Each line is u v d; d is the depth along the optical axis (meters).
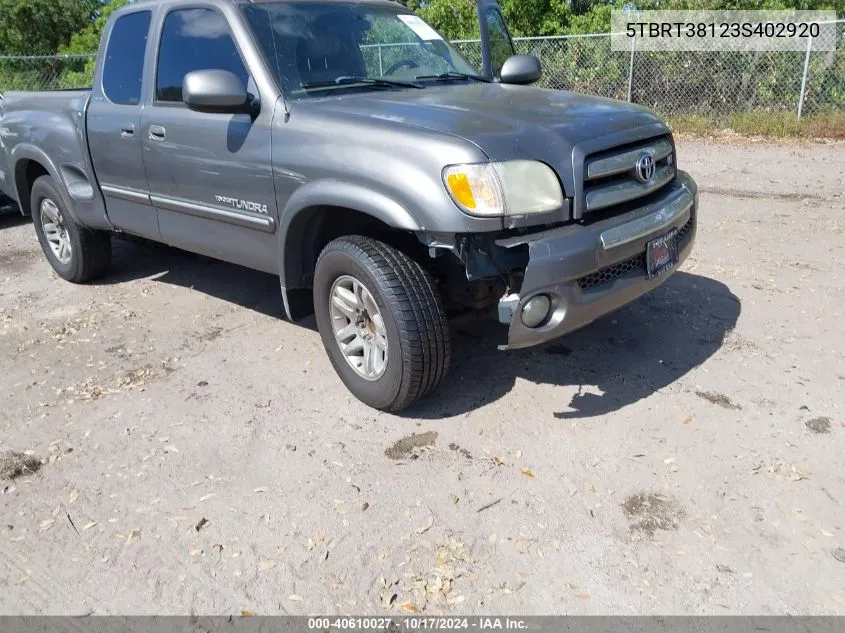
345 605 2.55
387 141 3.23
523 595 2.55
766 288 5.15
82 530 2.98
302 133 3.55
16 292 5.77
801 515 2.87
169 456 3.45
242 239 4.14
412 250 3.66
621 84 13.50
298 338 4.67
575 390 3.85
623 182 3.42
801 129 11.41
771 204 7.55
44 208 5.73
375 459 3.35
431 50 4.71
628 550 2.73
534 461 3.28
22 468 3.39
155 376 4.24
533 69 4.79
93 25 24.83
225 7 3.97
